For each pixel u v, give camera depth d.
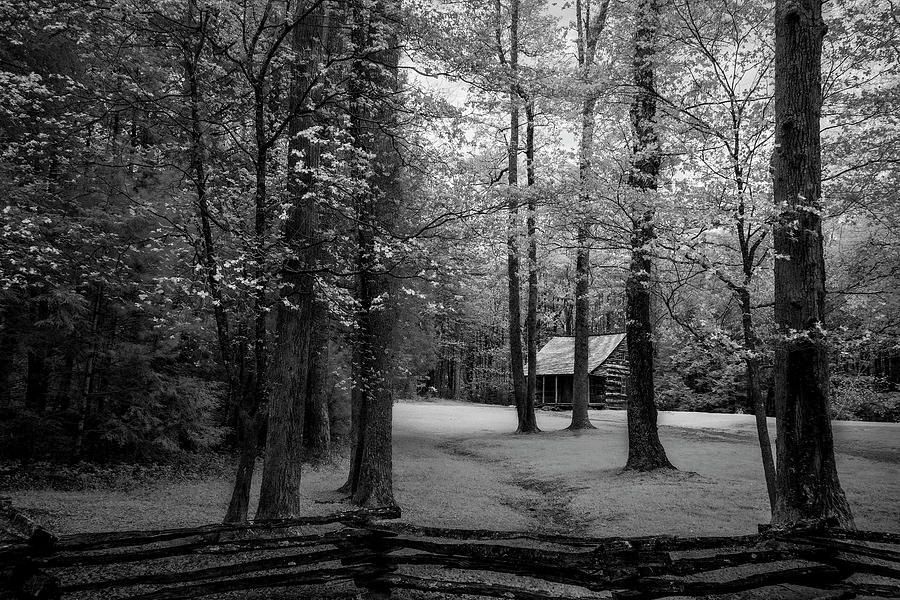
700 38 8.81
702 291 9.09
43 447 11.20
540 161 12.75
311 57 7.34
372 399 10.17
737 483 11.22
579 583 4.11
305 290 7.66
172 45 7.00
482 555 4.39
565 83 10.26
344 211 7.54
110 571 5.55
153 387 12.12
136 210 7.32
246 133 7.89
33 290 10.82
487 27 8.87
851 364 25.77
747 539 4.68
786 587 5.12
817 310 6.90
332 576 4.37
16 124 7.57
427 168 9.42
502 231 9.16
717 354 8.23
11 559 3.67
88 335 11.28
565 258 20.94
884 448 15.70
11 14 6.77
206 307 7.10
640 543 4.28
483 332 55.06
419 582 4.38
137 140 8.58
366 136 9.15
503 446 19.06
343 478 13.63
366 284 9.99
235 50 7.85
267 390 7.47
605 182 9.57
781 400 7.06
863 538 4.68
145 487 10.83
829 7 8.60
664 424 23.06
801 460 6.75
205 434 13.14
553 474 13.64
